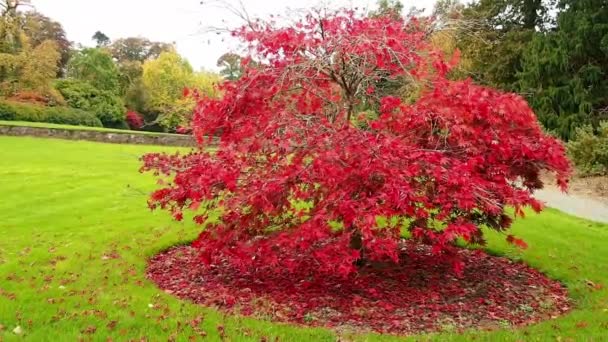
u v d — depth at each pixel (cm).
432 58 549
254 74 509
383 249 505
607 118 1884
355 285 568
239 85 527
